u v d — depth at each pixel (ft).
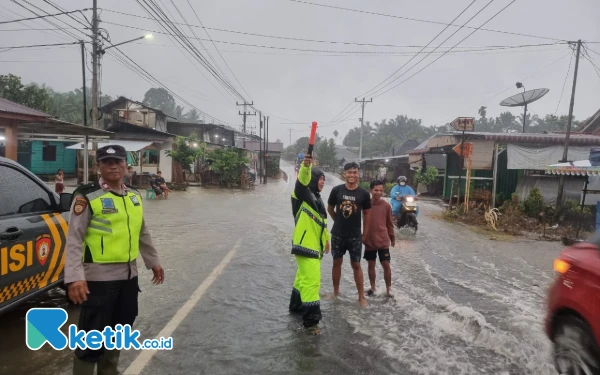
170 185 77.41
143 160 84.07
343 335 12.61
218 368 10.40
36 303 14.79
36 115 37.78
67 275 8.18
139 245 10.15
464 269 21.85
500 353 11.60
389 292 16.90
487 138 53.67
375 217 16.85
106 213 8.82
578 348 9.36
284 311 14.56
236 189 87.15
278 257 22.89
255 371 10.30
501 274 20.94
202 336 12.25
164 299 15.46
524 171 57.16
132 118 102.32
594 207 43.14
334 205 16.24
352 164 15.67
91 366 9.08
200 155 86.33
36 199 12.79
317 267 13.28
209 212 44.14
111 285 8.93
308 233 13.21
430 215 48.55
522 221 39.29
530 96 65.62
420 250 26.99
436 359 11.16
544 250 28.07
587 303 9.03
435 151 71.15
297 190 13.47
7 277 10.71
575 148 53.01
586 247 10.07
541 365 10.94
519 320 14.21
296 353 11.30
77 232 8.51
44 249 12.42
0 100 39.42
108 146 9.01
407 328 13.28
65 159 89.10
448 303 15.78
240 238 28.58
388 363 10.87
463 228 38.27
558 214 40.83
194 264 20.93
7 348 11.18
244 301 15.48
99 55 56.03
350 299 16.19
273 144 180.55
